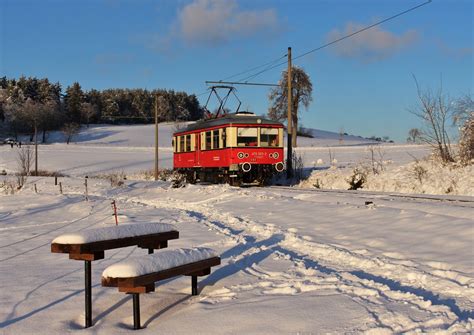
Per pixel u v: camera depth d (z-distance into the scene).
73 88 134.62
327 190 22.41
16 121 113.62
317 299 6.05
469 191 19.48
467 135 23.09
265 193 21.33
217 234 11.78
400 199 16.75
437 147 24.52
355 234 10.61
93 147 85.75
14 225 15.55
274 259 8.68
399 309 5.59
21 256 9.70
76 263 8.75
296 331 5.01
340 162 40.97
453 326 4.91
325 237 10.73
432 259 7.98
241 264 8.37
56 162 65.38
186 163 31.09
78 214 18.48
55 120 119.56
